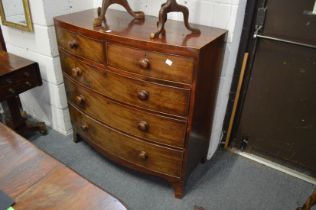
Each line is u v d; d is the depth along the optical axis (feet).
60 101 6.47
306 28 4.75
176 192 5.26
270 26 5.05
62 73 5.91
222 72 5.23
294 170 6.08
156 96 4.32
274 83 5.51
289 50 5.07
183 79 4.00
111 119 5.11
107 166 6.00
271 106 5.76
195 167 5.86
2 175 2.53
